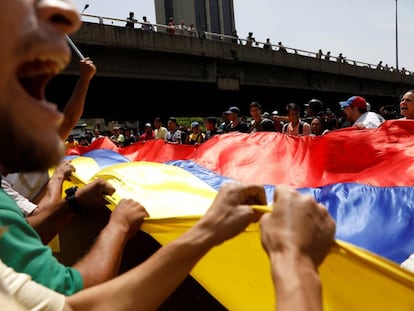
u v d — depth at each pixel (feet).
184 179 9.21
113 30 67.97
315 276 3.19
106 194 7.42
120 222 6.08
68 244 12.87
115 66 70.79
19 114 2.81
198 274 6.54
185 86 85.51
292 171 12.65
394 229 8.07
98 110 103.60
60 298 3.71
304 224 3.42
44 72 3.01
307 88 104.06
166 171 9.52
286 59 96.07
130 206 6.38
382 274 4.44
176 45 75.97
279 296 3.07
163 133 40.45
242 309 6.40
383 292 4.65
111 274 5.32
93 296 3.95
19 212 4.80
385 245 7.79
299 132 22.90
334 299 5.14
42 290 3.63
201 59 81.41
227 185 4.75
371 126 18.03
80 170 14.79
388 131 11.34
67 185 13.47
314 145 12.70
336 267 4.77
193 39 78.64
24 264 4.40
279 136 13.84
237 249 5.89
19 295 3.46
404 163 9.93
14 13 2.70
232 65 87.86
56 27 2.97
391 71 127.75
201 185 9.09
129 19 73.72
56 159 2.99
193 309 10.12
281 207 3.52
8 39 2.69
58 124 3.01
